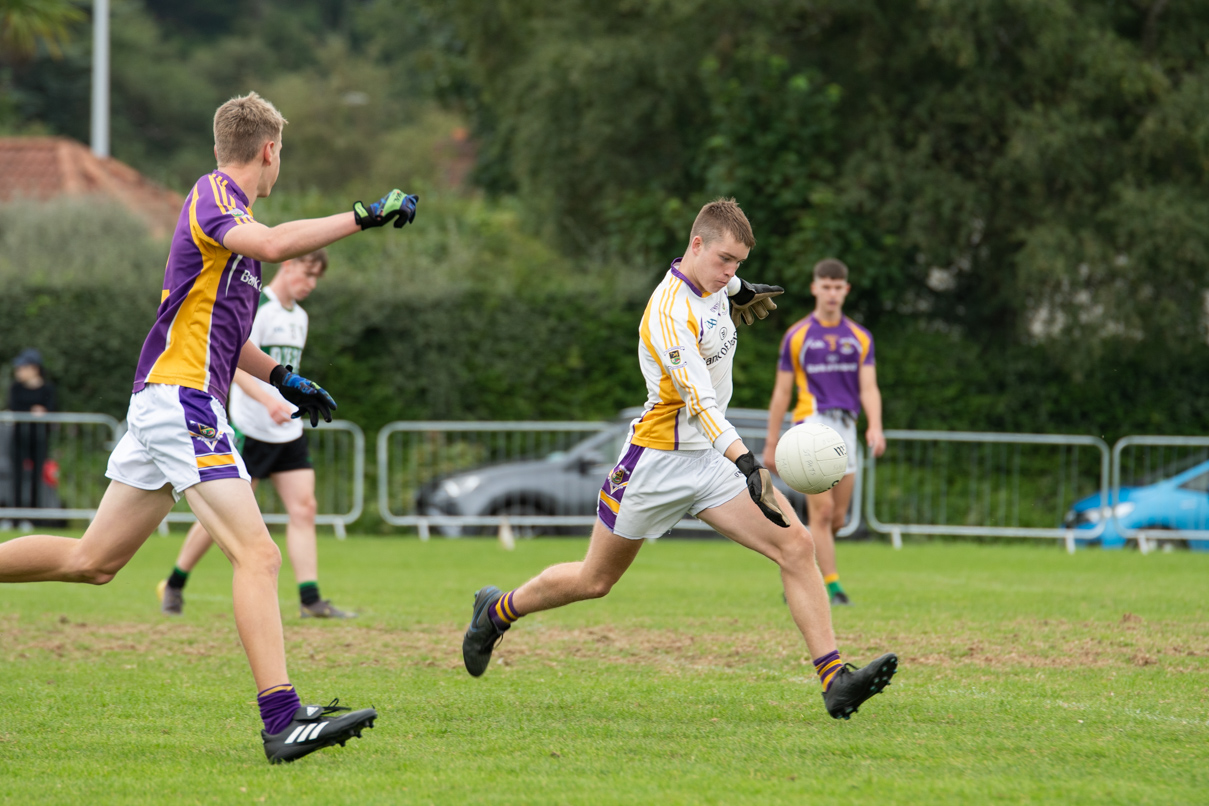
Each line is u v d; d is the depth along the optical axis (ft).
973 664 73.05
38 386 172.35
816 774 47.50
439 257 244.63
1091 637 82.89
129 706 60.90
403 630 87.92
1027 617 92.94
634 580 123.85
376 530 181.37
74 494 170.81
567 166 227.61
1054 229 194.08
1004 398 201.46
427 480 178.91
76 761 49.88
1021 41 199.62
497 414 197.88
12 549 52.01
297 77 593.83
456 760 50.11
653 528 58.34
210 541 95.45
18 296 190.80
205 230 49.34
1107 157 196.65
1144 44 204.95
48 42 205.46
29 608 99.19
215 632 86.74
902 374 201.16
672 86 212.43
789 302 206.39
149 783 46.29
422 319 195.93
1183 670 71.26
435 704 61.41
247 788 45.50
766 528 56.59
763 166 203.51
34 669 71.72
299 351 94.12
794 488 60.29
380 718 58.23
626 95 217.77
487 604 62.49
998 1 191.42
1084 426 203.82
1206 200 195.11
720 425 53.47
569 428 178.40
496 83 252.42
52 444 170.09
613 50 211.82
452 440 180.14
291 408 88.17
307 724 48.57
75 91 563.07
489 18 243.40
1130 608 99.04
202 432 50.14
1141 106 197.77
